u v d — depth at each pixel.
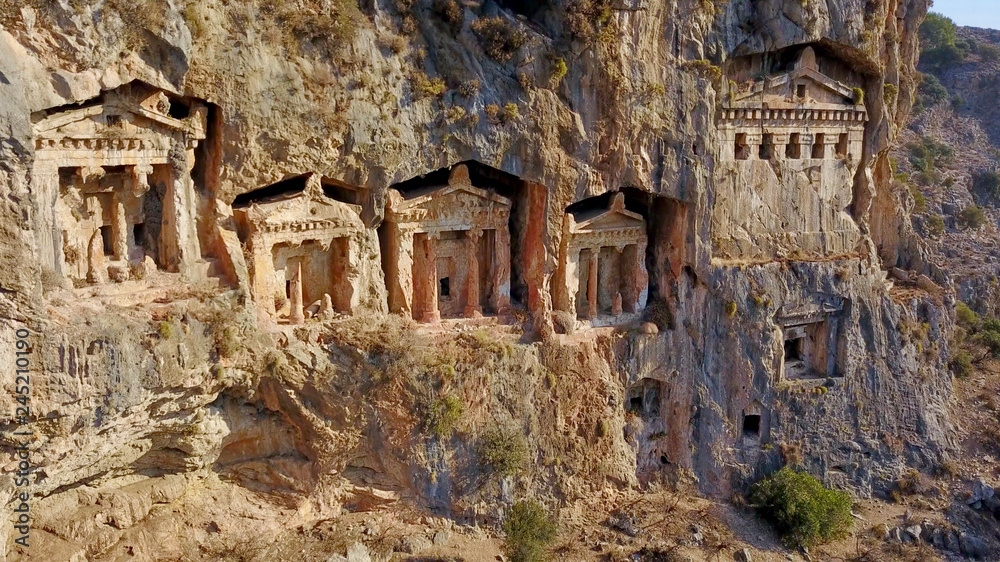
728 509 42.72
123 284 30.88
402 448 36.47
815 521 40.81
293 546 33.88
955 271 71.31
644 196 44.38
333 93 33.91
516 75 37.56
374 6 35.97
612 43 38.72
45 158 28.03
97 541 30.70
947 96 102.69
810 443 45.72
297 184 35.97
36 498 30.06
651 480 43.22
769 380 44.59
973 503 45.97
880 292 47.75
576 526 39.41
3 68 25.97
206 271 32.78
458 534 37.09
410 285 38.25
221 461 35.22
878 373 47.41
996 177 89.62
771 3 43.22
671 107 40.75
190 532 33.06
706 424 43.91
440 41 36.88
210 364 31.34
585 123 39.09
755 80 44.47
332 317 36.06
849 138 48.03
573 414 40.56
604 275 44.06
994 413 51.66
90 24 27.70
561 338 40.69
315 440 35.38
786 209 46.31
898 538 42.66
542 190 39.41
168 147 31.47
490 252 40.75
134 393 29.20
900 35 48.56
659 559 37.88
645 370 42.72
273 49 32.66
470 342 38.41
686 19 40.75
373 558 34.62
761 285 44.16
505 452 37.75
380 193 36.19
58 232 28.75
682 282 43.22
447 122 36.47
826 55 47.12
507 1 40.53
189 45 30.28
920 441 48.03
